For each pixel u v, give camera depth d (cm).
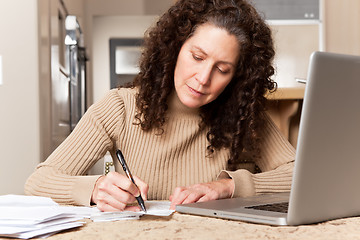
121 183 106
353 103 85
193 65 133
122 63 582
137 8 582
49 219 86
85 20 575
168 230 84
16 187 262
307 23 459
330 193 88
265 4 457
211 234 81
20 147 263
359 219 92
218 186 125
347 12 462
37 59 265
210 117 152
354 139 87
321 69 78
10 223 83
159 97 146
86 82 532
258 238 77
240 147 156
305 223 87
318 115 80
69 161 136
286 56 460
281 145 162
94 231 84
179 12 138
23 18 263
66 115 399
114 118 148
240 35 133
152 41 145
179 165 151
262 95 154
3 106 262
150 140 150
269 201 111
